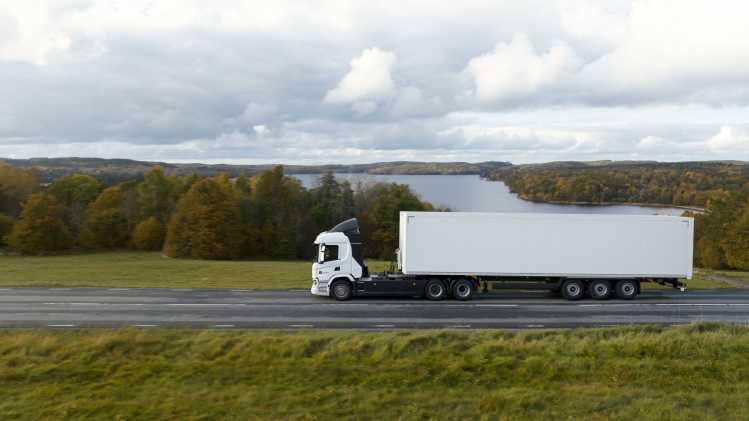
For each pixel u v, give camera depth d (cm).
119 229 6788
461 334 1667
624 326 1795
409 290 2442
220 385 1303
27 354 1497
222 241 5922
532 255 2419
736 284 2995
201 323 1925
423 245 2412
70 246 6344
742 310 2230
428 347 1577
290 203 6994
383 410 1174
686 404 1215
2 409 1159
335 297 2438
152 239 6575
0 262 4550
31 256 5953
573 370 1402
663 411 1170
